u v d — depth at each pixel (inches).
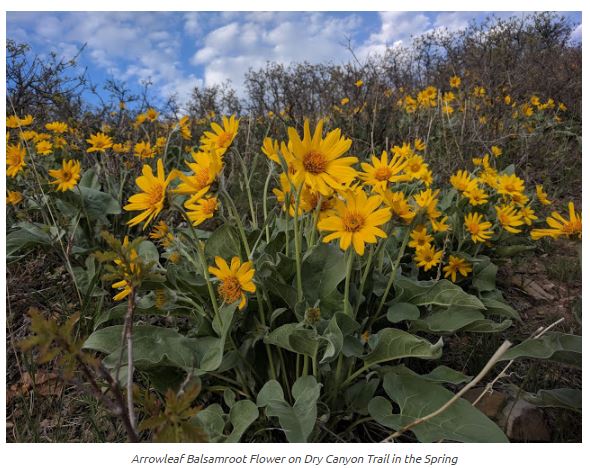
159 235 77.2
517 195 125.6
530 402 69.9
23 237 102.4
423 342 57.7
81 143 164.4
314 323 58.3
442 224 101.8
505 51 254.1
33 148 135.9
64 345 30.6
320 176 58.7
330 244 72.5
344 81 241.6
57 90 183.6
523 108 226.7
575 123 248.8
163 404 67.8
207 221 123.5
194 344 63.6
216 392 72.2
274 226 94.0
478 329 72.5
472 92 229.3
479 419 55.1
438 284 75.2
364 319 72.6
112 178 139.1
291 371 70.6
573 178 187.9
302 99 248.4
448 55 297.1
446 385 78.1
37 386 80.8
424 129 198.7
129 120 204.7
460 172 124.9
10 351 87.8
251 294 69.4
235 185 127.1
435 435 53.4
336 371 64.6
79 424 73.6
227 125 69.1
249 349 68.3
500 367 83.1
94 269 102.1
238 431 56.9
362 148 187.2
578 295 112.8
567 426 67.5
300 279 64.5
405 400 59.5
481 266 109.2
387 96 230.1
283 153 60.5
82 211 113.0
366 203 58.6
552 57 277.4
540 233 74.5
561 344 60.4
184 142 200.5
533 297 114.6
